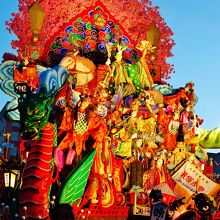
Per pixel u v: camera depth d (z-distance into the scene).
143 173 24.56
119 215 23.02
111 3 26.53
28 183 19.98
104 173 22.70
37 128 20.19
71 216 20.23
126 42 26.78
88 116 22.66
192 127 27.50
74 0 25.38
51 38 24.52
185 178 26.25
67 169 22.00
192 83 28.03
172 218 22.38
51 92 21.14
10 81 22.27
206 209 22.19
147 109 25.56
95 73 24.42
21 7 24.28
